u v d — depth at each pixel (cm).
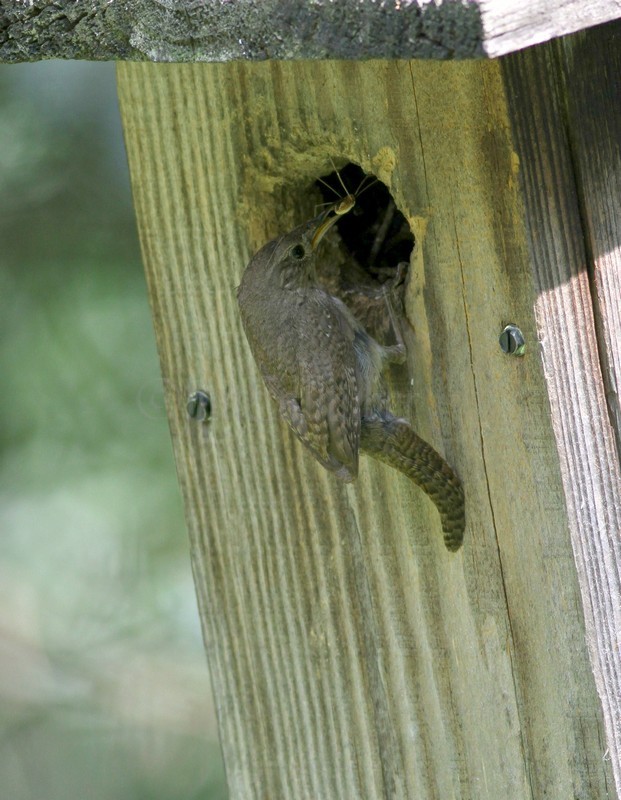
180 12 600
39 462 973
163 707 1020
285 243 745
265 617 815
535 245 661
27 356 968
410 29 537
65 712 1014
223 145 764
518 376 682
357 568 777
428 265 704
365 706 786
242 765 842
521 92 653
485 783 747
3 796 1008
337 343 746
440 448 722
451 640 747
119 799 998
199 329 801
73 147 982
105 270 978
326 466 739
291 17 569
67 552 995
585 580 673
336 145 723
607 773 697
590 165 659
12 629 1030
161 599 1005
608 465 673
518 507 699
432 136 685
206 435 814
